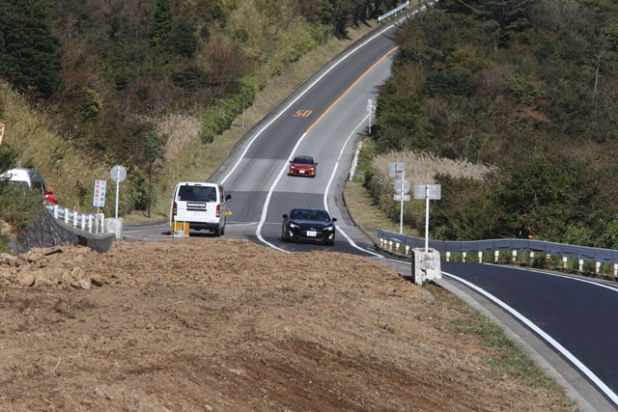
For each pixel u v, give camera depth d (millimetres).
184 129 160125
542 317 35000
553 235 82750
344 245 82500
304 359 22844
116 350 19922
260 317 27156
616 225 70750
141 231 84812
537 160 90750
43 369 17188
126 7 195250
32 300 26203
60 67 124062
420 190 47188
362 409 19406
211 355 20812
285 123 198625
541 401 22656
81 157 103250
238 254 52000
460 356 27453
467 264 60875
